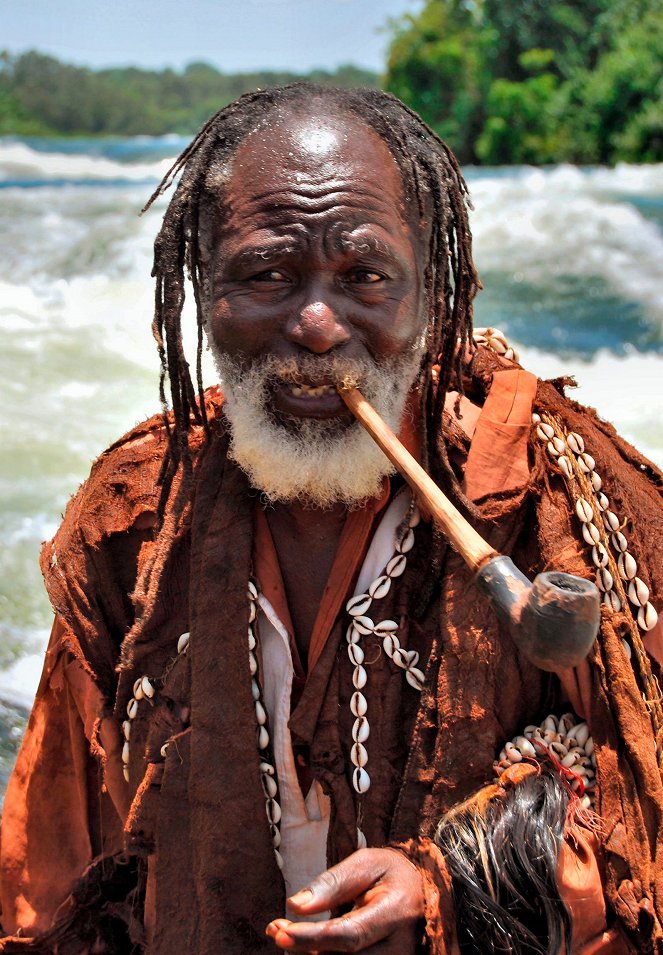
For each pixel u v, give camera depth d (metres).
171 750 1.51
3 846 1.78
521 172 16.88
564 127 25.42
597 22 27.44
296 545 1.53
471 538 1.18
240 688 1.48
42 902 1.77
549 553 1.44
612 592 1.45
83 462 4.41
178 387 1.55
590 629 1.06
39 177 17.33
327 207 1.37
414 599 1.49
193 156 1.51
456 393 1.61
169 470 1.60
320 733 1.48
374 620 1.49
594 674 1.42
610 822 1.38
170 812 1.51
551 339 6.93
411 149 1.49
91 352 5.94
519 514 1.48
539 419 1.53
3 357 5.73
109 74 104.75
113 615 1.67
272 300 1.39
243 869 1.47
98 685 1.65
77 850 1.78
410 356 1.43
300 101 1.47
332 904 1.28
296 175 1.39
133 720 1.58
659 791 1.37
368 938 1.26
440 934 1.30
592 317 7.34
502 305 7.65
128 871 1.74
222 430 1.57
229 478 1.54
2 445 4.52
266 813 1.48
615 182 13.88
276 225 1.37
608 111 24.30
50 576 1.69
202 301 1.52
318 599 1.53
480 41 29.61
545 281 8.28
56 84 86.94
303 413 1.40
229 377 1.43
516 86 26.48
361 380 1.39
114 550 1.67
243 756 1.47
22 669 3.02
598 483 1.49
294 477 1.41
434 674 1.44
